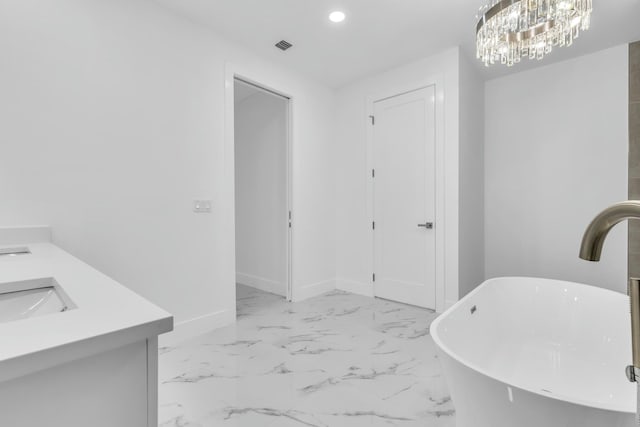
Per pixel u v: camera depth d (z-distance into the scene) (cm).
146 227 222
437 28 260
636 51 273
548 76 316
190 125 246
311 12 239
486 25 194
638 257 275
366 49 293
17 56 171
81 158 193
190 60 247
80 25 193
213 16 243
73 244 191
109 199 205
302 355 215
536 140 323
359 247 364
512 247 337
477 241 333
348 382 183
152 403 57
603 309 194
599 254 59
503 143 342
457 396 112
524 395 91
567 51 290
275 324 272
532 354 207
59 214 185
